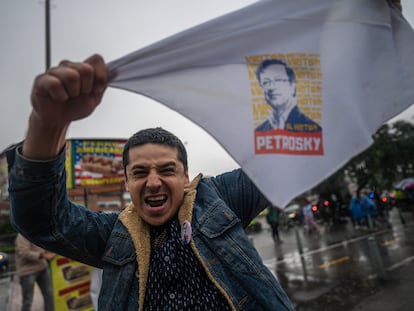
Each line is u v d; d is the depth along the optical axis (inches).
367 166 741.3
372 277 236.1
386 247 346.6
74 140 218.8
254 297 46.0
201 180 58.2
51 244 45.7
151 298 45.3
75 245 48.2
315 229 647.1
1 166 61.1
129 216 51.6
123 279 47.4
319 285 231.8
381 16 45.6
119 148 236.7
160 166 46.3
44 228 43.8
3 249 454.9
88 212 53.6
